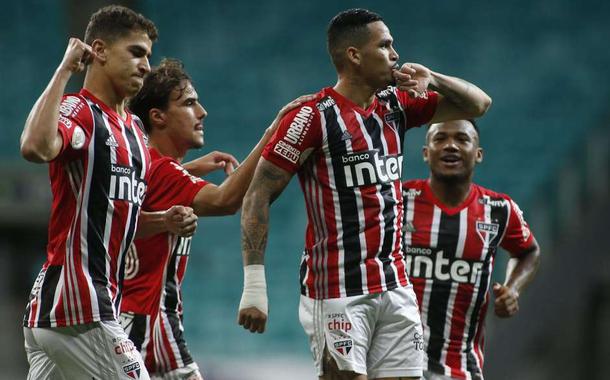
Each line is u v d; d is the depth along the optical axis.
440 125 20.94
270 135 17.67
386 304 16.58
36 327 15.30
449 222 21.02
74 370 15.50
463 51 73.38
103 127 15.48
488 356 46.66
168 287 19.52
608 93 71.50
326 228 16.50
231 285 62.16
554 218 51.12
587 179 51.59
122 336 15.62
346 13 16.62
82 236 15.25
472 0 75.50
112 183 15.50
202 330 60.28
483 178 67.38
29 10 72.69
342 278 16.39
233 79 71.88
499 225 21.31
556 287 48.22
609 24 74.31
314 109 16.38
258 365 48.47
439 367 20.64
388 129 16.83
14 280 45.81
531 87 71.69
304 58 72.75
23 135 13.98
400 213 16.86
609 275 47.66
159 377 19.36
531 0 75.00
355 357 16.36
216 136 69.50
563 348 47.88
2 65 70.56
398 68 16.75
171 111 19.38
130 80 15.83
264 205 16.36
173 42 73.44
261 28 74.06
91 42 15.84
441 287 20.84
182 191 18.06
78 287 15.18
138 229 16.94
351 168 16.34
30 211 42.81
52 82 14.28
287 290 61.78
